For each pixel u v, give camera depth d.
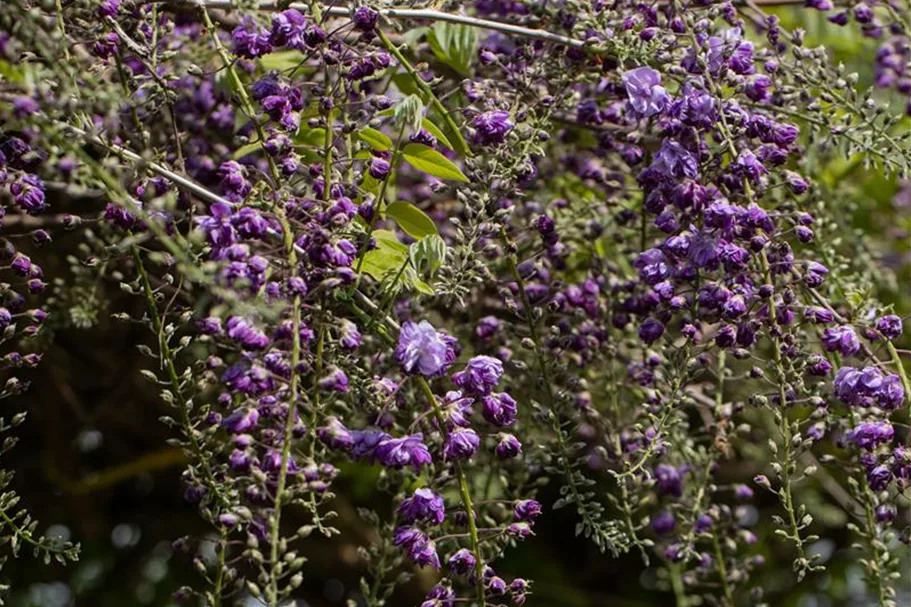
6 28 1.29
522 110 1.38
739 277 1.34
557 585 2.02
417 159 1.36
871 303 1.38
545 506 1.96
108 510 1.89
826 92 1.41
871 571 1.38
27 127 1.28
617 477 1.35
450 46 1.47
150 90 1.39
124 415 1.77
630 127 1.46
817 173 1.54
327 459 1.35
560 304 1.44
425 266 1.39
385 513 1.86
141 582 1.88
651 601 2.06
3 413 1.75
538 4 1.41
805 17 1.65
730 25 1.44
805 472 1.34
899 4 1.57
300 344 1.28
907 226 1.77
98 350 1.71
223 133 1.50
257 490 1.25
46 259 1.59
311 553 1.87
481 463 1.45
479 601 1.29
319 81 1.42
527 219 1.49
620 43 1.37
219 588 1.28
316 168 1.34
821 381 1.38
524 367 1.40
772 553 1.96
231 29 1.48
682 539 1.45
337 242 1.28
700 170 1.35
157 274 1.54
